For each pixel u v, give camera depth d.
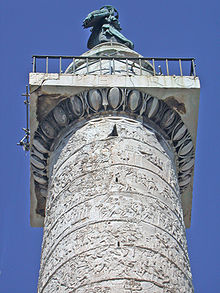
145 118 18.52
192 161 19.09
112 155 17.16
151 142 17.97
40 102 18.53
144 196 16.38
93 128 18.05
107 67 19.59
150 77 18.62
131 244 15.17
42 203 19.61
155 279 14.72
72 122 18.59
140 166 17.09
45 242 16.69
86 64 19.70
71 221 16.06
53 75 18.59
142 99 18.42
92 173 16.86
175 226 16.36
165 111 18.59
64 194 16.92
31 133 18.70
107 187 16.39
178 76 18.77
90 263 14.91
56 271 15.42
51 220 16.83
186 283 15.42
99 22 23.11
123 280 14.47
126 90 18.36
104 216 15.75
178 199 17.42
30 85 18.41
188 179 19.39
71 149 17.88
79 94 18.44
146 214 15.96
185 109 18.62
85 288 14.52
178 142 18.80
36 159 18.81
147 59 19.11
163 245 15.53
